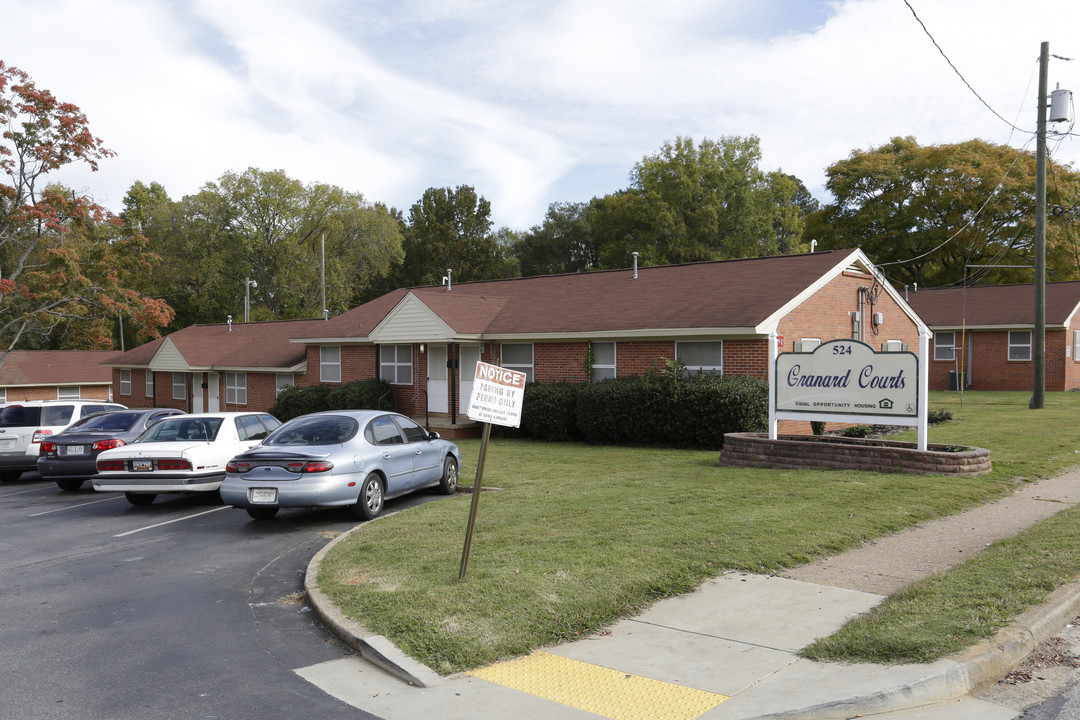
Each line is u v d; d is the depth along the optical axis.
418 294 23.56
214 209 53.22
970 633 5.41
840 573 7.16
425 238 66.94
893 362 12.30
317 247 56.34
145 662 5.80
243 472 10.65
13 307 32.50
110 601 7.49
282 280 53.25
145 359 38.28
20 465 17.34
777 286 19.80
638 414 18.47
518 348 23.12
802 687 4.88
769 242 57.59
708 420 17.23
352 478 10.73
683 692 4.93
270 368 30.39
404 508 11.91
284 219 54.41
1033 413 21.55
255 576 8.34
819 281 19.81
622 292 23.25
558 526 8.92
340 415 11.73
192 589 7.87
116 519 12.04
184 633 6.48
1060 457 13.38
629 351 20.64
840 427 19.27
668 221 53.16
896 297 23.88
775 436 13.55
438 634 5.84
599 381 20.23
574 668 5.38
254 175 53.38
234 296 55.12
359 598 6.73
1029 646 5.39
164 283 55.06
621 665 5.39
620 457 16.36
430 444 12.74
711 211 53.16
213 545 9.90
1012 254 43.41
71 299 29.78
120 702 5.07
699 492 10.82
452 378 22.69
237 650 6.04
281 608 7.14
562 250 69.81
